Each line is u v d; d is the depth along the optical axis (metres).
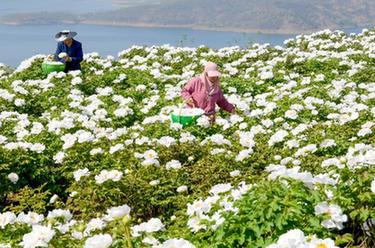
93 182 7.55
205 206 5.46
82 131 10.15
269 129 10.78
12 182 8.55
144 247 4.98
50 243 5.13
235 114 11.52
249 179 7.60
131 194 7.60
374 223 5.29
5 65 18.77
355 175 5.54
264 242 4.56
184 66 18.34
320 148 9.04
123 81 15.66
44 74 16.70
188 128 10.55
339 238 4.62
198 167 8.40
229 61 18.81
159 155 9.02
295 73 16.20
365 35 23.00
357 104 11.42
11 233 5.72
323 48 19.95
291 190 4.77
